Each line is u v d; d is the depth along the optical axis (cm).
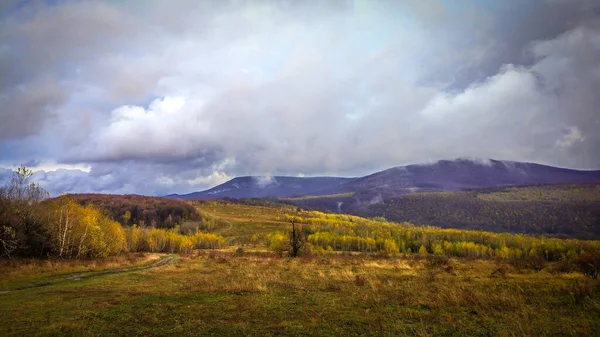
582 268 2492
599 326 988
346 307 1276
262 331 990
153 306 1340
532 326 995
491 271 2480
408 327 1006
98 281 2177
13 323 1113
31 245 4172
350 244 12406
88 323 1101
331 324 1050
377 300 1377
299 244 4997
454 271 2469
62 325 1061
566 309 1190
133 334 978
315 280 1991
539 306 1241
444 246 12575
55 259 3966
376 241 13200
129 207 18112
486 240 13988
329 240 12369
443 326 1012
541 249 11081
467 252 11750
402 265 2991
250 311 1233
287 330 996
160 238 9075
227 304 1357
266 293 1585
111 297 1552
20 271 2673
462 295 1368
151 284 1991
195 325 1060
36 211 4422
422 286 1700
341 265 3098
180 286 1873
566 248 10619
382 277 2091
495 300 1298
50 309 1314
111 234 5322
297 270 2623
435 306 1249
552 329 966
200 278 2247
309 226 17538
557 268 2662
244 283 1859
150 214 18050
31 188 4556
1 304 1429
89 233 4491
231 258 4403
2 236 3750
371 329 995
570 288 1542
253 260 3906
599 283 1653
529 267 2852
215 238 12431
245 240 16312
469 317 1108
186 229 16762
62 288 1877
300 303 1359
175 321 1109
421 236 15050
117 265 3494
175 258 5166
